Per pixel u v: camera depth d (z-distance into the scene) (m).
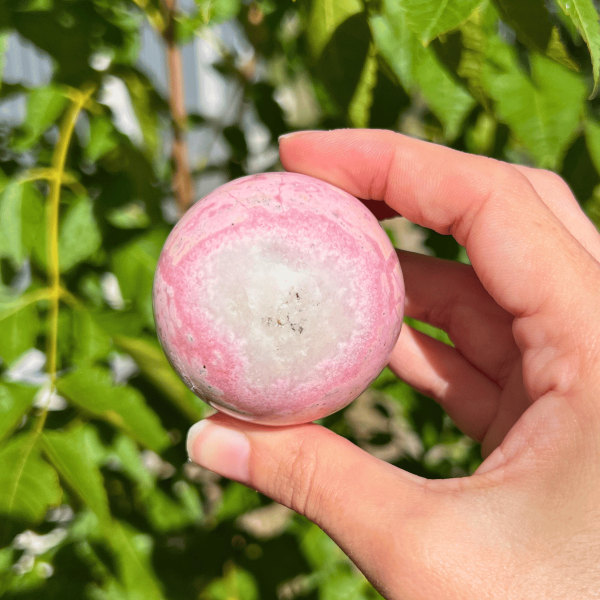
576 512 0.13
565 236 0.15
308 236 0.14
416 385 0.20
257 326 0.13
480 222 0.16
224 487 0.24
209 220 0.14
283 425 0.15
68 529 0.21
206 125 0.26
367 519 0.14
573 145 0.18
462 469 0.26
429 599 0.13
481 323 0.20
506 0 0.15
